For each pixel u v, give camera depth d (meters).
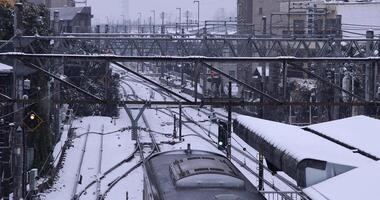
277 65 49.47
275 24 73.94
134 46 31.98
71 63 52.31
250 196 12.20
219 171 13.45
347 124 16.41
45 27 36.56
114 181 34.09
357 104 17.73
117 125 58.88
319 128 16.34
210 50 31.20
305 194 10.91
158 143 47.47
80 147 45.50
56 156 40.47
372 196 9.41
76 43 32.69
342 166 11.55
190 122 60.31
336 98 38.25
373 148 12.80
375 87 19.39
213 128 56.66
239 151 40.81
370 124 15.95
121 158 41.50
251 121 18.28
